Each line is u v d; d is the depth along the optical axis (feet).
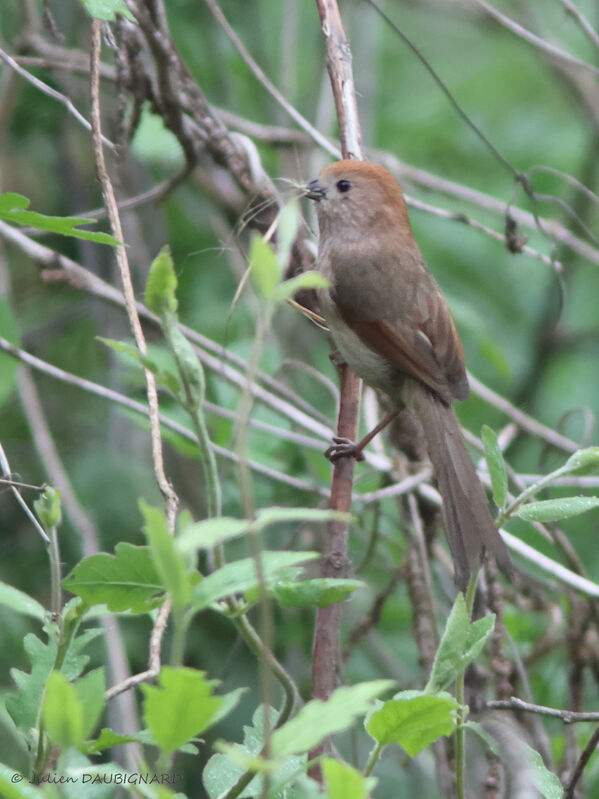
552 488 41.16
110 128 39.29
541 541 36.81
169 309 12.51
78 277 31.50
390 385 30.55
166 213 41.93
